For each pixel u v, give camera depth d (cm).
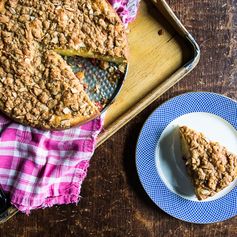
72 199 83
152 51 84
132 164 86
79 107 77
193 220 85
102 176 86
